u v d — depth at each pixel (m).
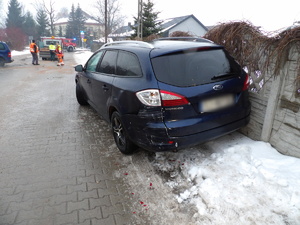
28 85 9.82
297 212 2.37
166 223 2.47
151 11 25.19
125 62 3.66
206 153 3.64
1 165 3.57
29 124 5.25
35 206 2.72
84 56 28.95
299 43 2.79
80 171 3.42
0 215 2.58
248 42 3.73
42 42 23.34
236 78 3.30
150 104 2.91
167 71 2.96
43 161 3.69
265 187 2.70
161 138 2.91
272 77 3.28
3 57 15.97
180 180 3.12
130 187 3.05
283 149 3.23
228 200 2.61
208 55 3.30
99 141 4.40
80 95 6.39
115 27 34.53
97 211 2.64
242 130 4.06
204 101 2.97
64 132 4.82
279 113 3.24
